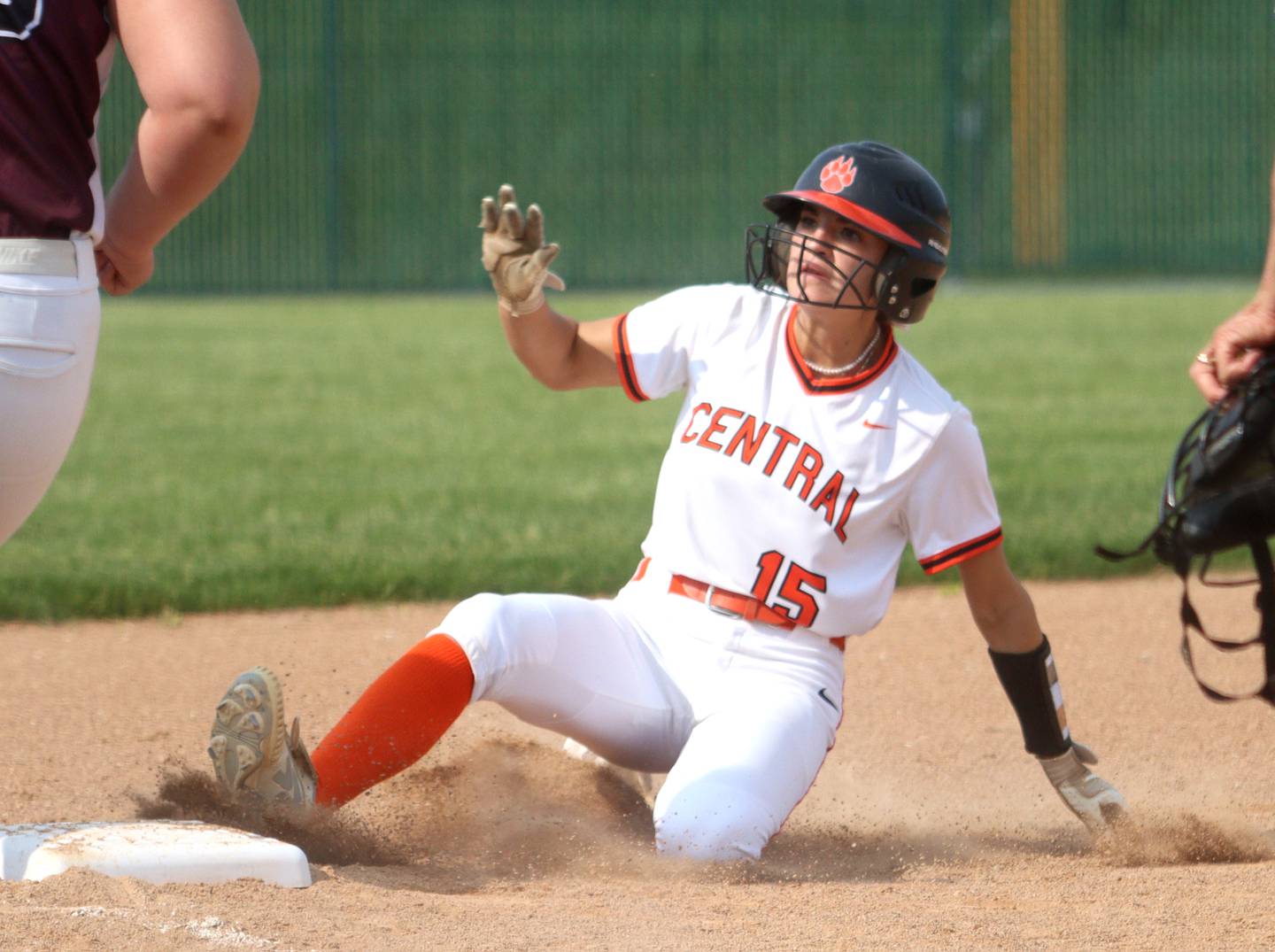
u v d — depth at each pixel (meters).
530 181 82.38
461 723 16.72
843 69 85.00
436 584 23.22
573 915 10.02
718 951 9.23
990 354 52.88
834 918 10.04
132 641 20.73
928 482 12.62
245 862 10.36
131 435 36.66
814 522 12.56
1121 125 86.31
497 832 12.95
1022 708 13.32
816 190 12.45
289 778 11.62
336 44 79.88
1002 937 9.66
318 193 79.81
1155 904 10.59
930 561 12.73
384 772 12.03
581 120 82.94
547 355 13.41
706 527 12.82
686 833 11.77
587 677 12.56
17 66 9.48
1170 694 18.77
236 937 9.16
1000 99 85.44
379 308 71.19
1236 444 12.67
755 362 13.07
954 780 15.77
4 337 9.44
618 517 27.17
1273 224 12.14
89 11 9.73
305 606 22.67
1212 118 86.25
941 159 85.25
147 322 64.12
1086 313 67.06
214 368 49.53
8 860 10.34
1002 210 85.50
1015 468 31.81
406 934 9.42
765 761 12.07
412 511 27.83
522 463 33.16
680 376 13.55
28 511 10.22
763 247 12.96
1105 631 21.78
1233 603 23.36
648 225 83.00
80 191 9.73
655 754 12.98
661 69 83.88
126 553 24.52
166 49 9.70
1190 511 13.27
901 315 12.62
